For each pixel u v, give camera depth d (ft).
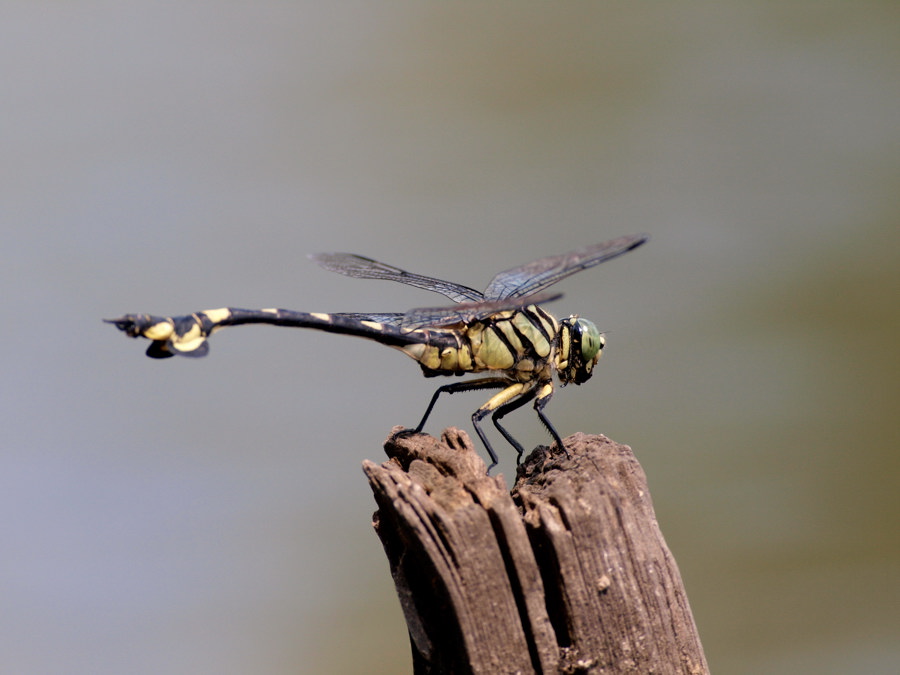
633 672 5.09
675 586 5.10
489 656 5.08
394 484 5.10
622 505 5.10
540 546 5.10
